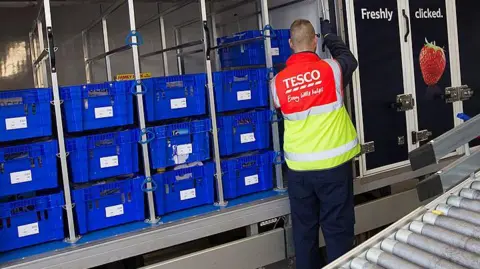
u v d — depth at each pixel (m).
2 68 3.87
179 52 4.56
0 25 3.84
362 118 3.39
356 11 3.31
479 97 3.99
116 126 2.88
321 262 3.27
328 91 2.79
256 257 3.06
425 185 1.89
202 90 3.05
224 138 3.14
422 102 3.68
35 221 2.62
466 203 1.87
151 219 2.88
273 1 3.80
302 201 2.98
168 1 4.33
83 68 4.19
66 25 4.09
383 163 3.51
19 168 2.56
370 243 1.86
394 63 3.51
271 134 3.38
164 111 2.93
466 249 1.65
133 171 2.88
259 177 3.33
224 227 2.99
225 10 4.24
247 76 3.20
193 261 2.82
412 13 3.58
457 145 1.85
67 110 2.66
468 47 3.91
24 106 2.55
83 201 2.71
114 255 2.65
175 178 3.00
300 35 2.88
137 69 2.79
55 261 2.50
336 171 2.83
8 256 2.49
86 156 2.71
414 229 1.86
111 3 4.15
